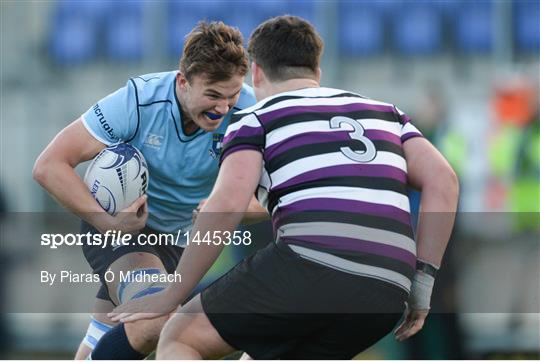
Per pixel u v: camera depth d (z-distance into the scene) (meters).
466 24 33.12
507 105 28.77
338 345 11.68
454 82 32.12
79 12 32.72
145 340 13.02
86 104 31.08
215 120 13.84
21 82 30.94
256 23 32.25
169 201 15.25
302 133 11.65
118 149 14.48
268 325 11.37
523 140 27.42
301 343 11.69
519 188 26.78
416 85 32.28
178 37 31.47
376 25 32.69
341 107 12.02
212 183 15.27
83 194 14.21
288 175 11.52
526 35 32.34
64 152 14.25
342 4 32.31
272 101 11.93
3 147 28.78
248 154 11.51
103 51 32.59
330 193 11.44
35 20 32.44
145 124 14.53
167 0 31.47
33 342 23.06
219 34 13.36
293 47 12.34
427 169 12.06
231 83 13.41
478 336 22.70
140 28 32.66
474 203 26.34
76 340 23.14
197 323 11.52
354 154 11.66
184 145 14.69
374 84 32.06
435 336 20.52
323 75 30.92
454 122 28.92
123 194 14.38
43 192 27.39
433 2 33.12
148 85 14.61
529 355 22.72
